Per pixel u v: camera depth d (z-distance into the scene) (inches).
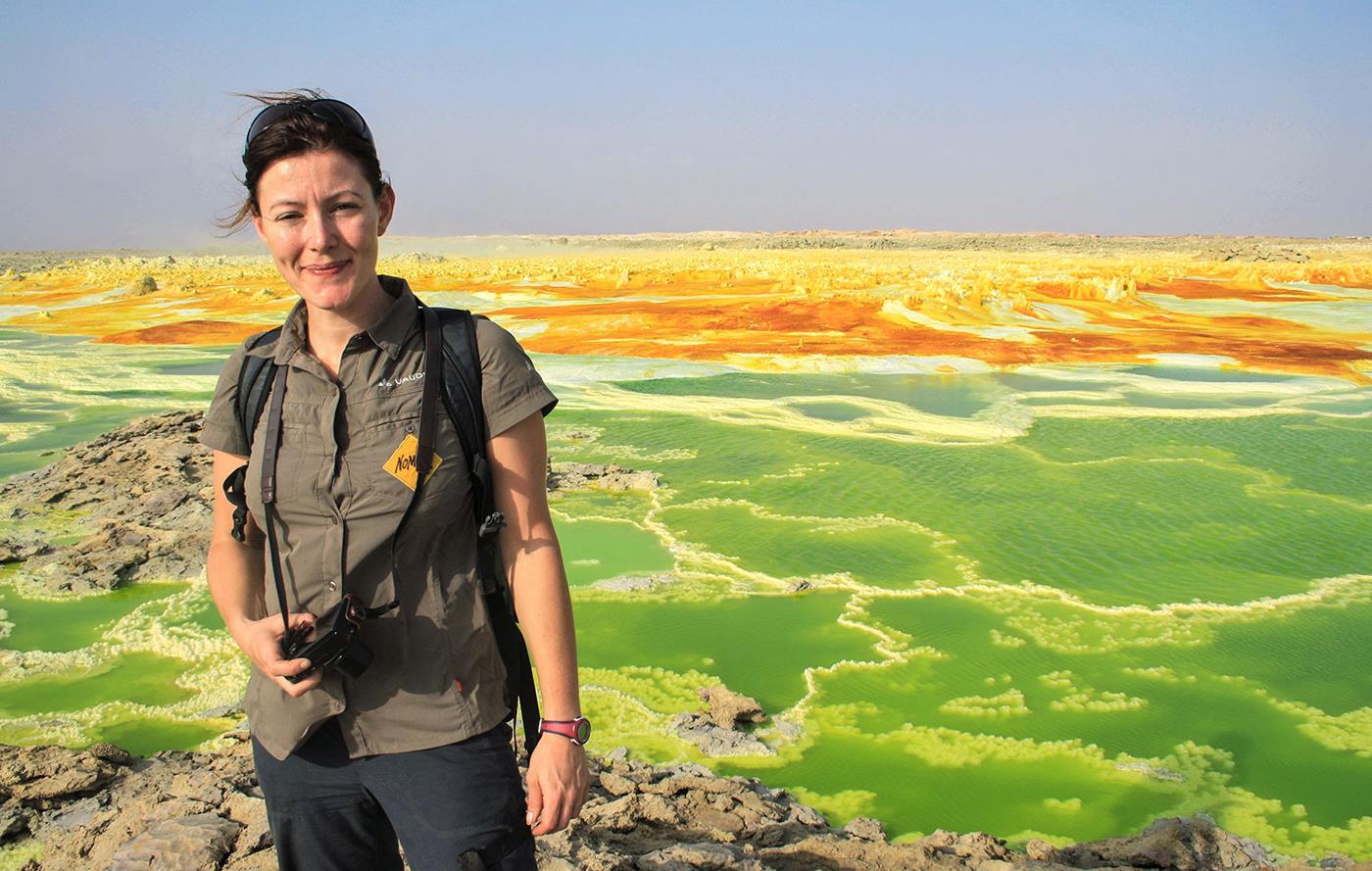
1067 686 280.5
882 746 248.7
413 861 76.6
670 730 253.9
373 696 76.7
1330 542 400.5
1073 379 769.6
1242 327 1059.3
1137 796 227.8
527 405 78.5
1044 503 450.0
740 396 703.1
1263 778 235.8
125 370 824.9
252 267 2674.7
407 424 76.1
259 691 78.7
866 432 587.8
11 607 333.7
